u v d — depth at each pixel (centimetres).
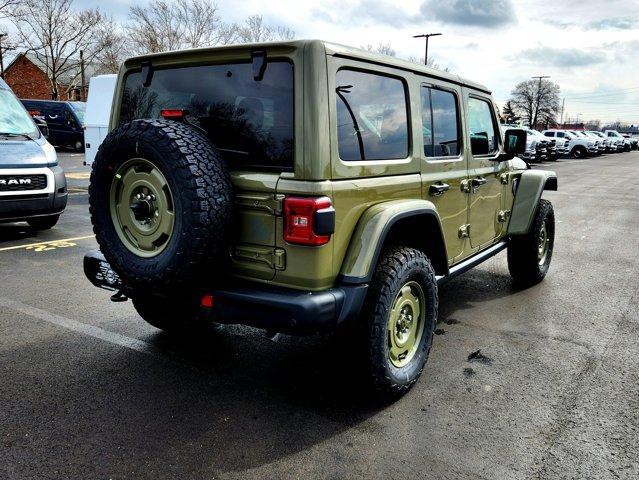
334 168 283
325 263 280
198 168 270
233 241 293
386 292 309
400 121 345
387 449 284
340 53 288
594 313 505
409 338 347
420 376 370
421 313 352
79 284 568
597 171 2420
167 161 271
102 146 299
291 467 268
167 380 357
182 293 298
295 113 277
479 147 467
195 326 447
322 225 271
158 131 277
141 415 313
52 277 592
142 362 385
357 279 290
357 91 305
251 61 298
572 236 887
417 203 337
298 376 367
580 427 308
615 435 301
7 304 501
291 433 297
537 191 540
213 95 313
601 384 361
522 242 562
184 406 325
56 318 468
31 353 396
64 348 407
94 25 4816
